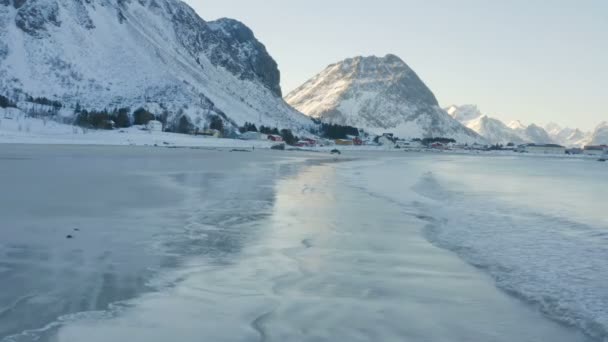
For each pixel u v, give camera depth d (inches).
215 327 356.5
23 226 710.5
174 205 966.4
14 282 445.1
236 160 3034.0
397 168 2829.7
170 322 363.3
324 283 471.8
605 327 374.9
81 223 747.4
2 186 1214.9
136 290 434.9
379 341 341.1
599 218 943.7
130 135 6003.9
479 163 4566.9
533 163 5226.4
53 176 1515.7
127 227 725.9
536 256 598.9
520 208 1076.5
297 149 7401.6
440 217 909.2
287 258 566.9
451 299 433.1
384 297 434.9
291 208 976.9
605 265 557.0
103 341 328.2
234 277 483.2
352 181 1717.5
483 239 703.1
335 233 726.5
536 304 423.8
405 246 647.1
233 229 735.7
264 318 376.8
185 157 3159.5
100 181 1403.8
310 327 361.4
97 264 515.8
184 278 475.8
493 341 348.8
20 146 3964.1
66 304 393.4
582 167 4436.5
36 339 326.6
